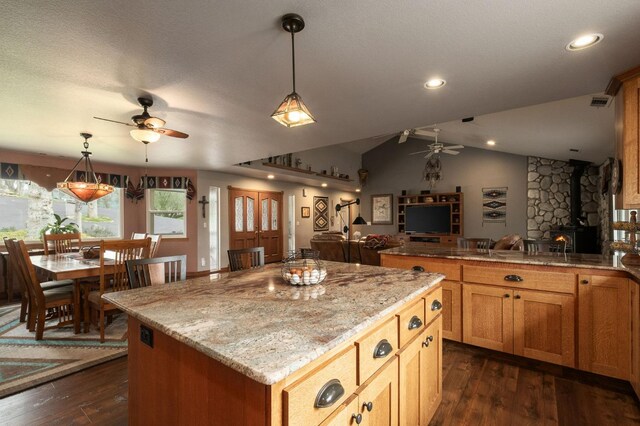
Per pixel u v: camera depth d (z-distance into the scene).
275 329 0.99
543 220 7.69
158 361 1.16
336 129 3.58
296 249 8.65
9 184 4.80
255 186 7.57
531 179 7.88
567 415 1.88
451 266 2.78
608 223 5.62
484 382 2.26
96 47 1.83
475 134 6.39
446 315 2.80
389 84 2.38
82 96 2.55
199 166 6.09
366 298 1.36
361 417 1.04
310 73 2.19
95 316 3.32
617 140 2.36
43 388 2.18
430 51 1.91
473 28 1.67
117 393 2.13
